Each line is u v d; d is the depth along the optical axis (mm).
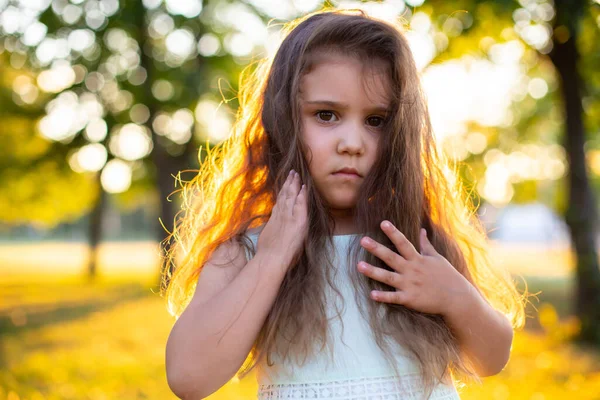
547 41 7438
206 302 1469
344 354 1500
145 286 17641
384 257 1519
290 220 1506
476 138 11195
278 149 1668
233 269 1563
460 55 7809
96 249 22156
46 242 62906
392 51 1580
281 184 1604
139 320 10844
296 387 1485
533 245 43375
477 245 1942
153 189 18844
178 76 14664
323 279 1544
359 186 1565
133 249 44375
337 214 1667
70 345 8219
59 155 15492
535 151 12828
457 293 1546
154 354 7496
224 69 15094
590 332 7359
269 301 1445
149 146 15742
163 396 5297
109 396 5254
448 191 1842
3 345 8148
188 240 1931
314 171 1564
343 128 1552
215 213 1760
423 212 1756
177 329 1457
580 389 5230
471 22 7023
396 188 1604
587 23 7215
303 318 1489
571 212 7609
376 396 1477
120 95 14867
